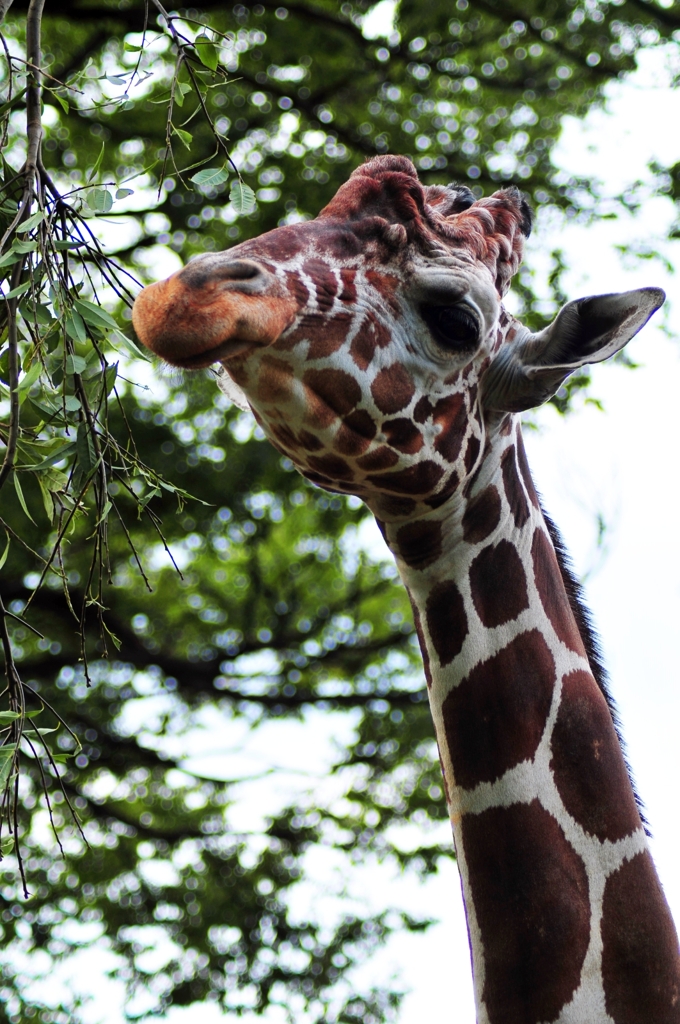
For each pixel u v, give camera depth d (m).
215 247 10.82
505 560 3.16
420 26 10.58
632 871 2.90
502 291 3.22
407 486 2.99
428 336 2.89
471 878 2.93
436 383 2.93
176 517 10.55
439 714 3.10
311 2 10.58
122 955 10.27
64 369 2.64
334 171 10.55
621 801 2.98
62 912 10.43
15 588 10.15
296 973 10.23
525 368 3.11
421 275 2.87
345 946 10.36
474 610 3.11
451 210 3.36
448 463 3.00
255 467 10.45
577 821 2.92
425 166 10.77
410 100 10.87
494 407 3.15
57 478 2.88
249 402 2.94
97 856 10.59
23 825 10.34
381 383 2.80
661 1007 2.77
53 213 2.75
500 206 3.33
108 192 2.75
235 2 10.02
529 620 3.11
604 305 3.05
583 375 10.06
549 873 2.84
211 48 2.87
